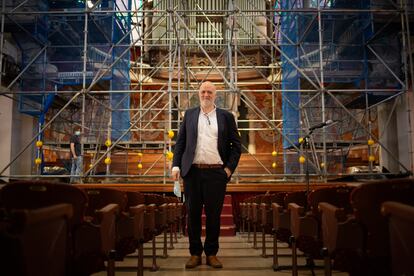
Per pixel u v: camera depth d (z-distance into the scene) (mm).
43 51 9867
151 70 14703
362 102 10273
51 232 1562
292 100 10945
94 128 12203
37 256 1430
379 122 10883
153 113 15484
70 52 10656
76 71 10359
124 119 11703
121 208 2711
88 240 2111
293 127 10898
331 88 10711
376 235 1941
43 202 1956
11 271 1312
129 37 12266
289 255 4695
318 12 7973
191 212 3727
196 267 3715
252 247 5590
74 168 9312
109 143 9055
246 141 16609
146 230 3584
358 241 2033
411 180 1899
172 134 7520
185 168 3664
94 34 10617
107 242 2260
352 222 2035
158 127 15484
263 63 15711
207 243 3760
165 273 3518
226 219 7375
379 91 7898
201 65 15656
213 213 3697
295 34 10211
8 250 1286
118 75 11117
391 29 9273
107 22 10578
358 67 9672
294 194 3400
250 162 13508
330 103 11664
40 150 9570
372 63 9547
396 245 1529
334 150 11695
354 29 9711
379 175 7719
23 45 10125
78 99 11797
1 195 1903
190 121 3811
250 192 7781
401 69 9258
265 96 16469
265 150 16125
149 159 13180
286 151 10891
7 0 9305
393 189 1905
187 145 3740
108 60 10289
